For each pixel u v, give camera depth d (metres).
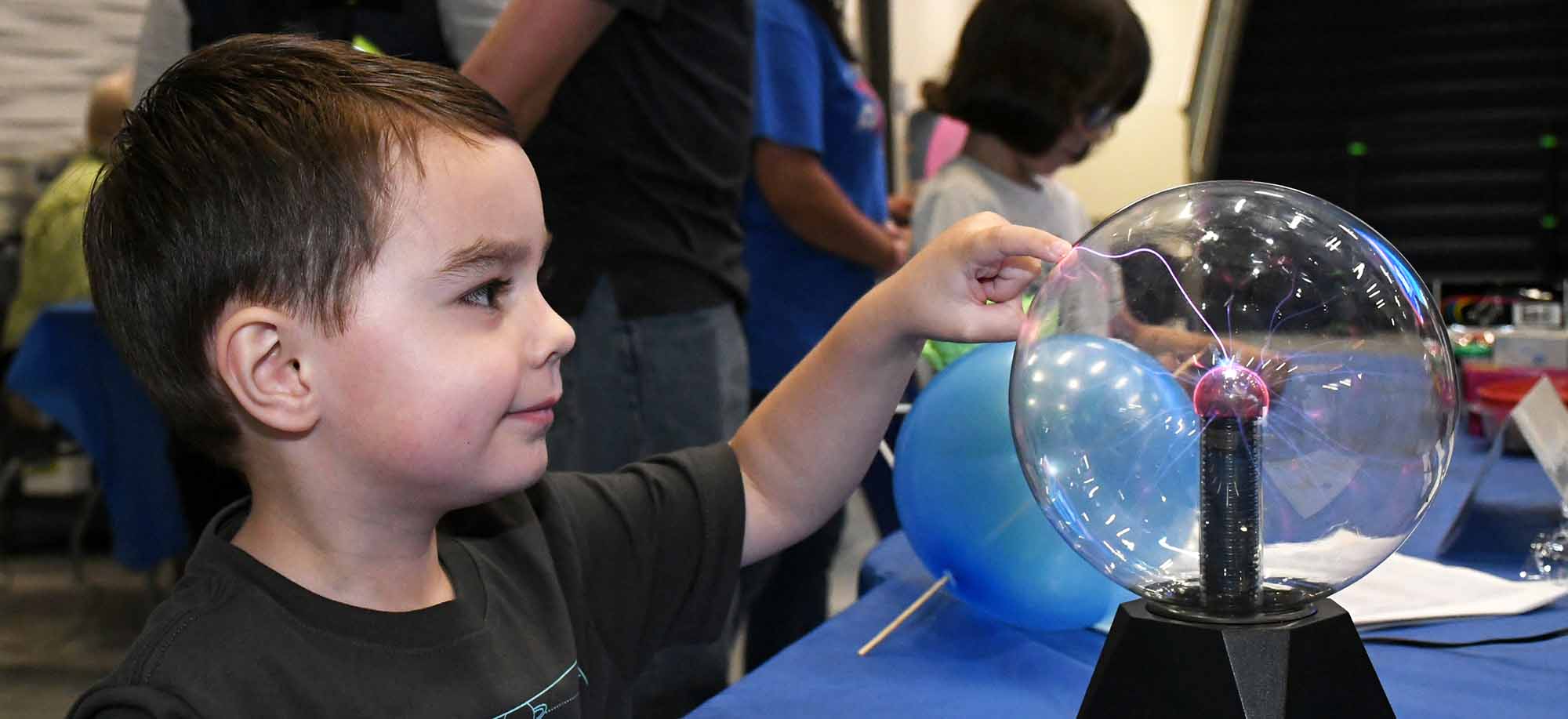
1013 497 0.87
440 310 0.60
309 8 1.33
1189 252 0.66
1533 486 1.27
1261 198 0.68
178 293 0.61
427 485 0.62
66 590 3.28
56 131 3.80
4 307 3.35
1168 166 5.36
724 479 0.86
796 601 1.85
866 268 1.87
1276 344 0.64
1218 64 5.38
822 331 1.85
